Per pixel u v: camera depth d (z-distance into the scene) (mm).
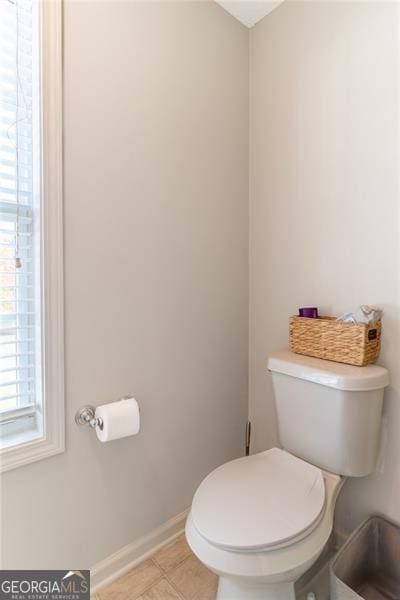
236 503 901
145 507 1229
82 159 1009
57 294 968
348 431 1008
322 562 1209
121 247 1114
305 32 1328
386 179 1109
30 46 944
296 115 1374
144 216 1174
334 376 1013
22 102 950
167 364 1274
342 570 1024
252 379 1607
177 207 1278
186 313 1331
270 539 780
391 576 1109
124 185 1113
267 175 1499
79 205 1008
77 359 1023
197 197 1351
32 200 963
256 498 918
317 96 1298
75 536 1041
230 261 1504
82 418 1029
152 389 1229
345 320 1135
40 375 963
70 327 1005
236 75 1500
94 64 1025
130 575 1152
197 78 1333
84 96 1006
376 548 1145
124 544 1169
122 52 1092
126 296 1136
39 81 916
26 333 986
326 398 1046
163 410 1271
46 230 940
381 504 1152
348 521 1242
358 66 1170
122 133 1102
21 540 931
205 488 978
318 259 1316
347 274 1227
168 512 1307
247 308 1600
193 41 1312
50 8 925
